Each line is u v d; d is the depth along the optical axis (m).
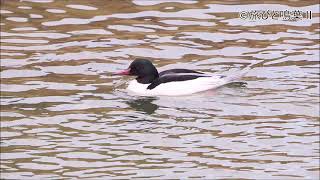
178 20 22.16
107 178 14.41
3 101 17.67
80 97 18.06
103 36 21.28
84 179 14.36
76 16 22.36
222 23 21.98
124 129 16.50
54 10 22.75
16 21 22.03
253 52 20.34
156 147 15.69
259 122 16.77
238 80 18.86
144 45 20.81
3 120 16.73
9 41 20.91
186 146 15.73
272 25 21.92
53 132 16.27
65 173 14.59
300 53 20.25
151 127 16.62
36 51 20.42
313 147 15.59
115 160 15.12
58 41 20.97
